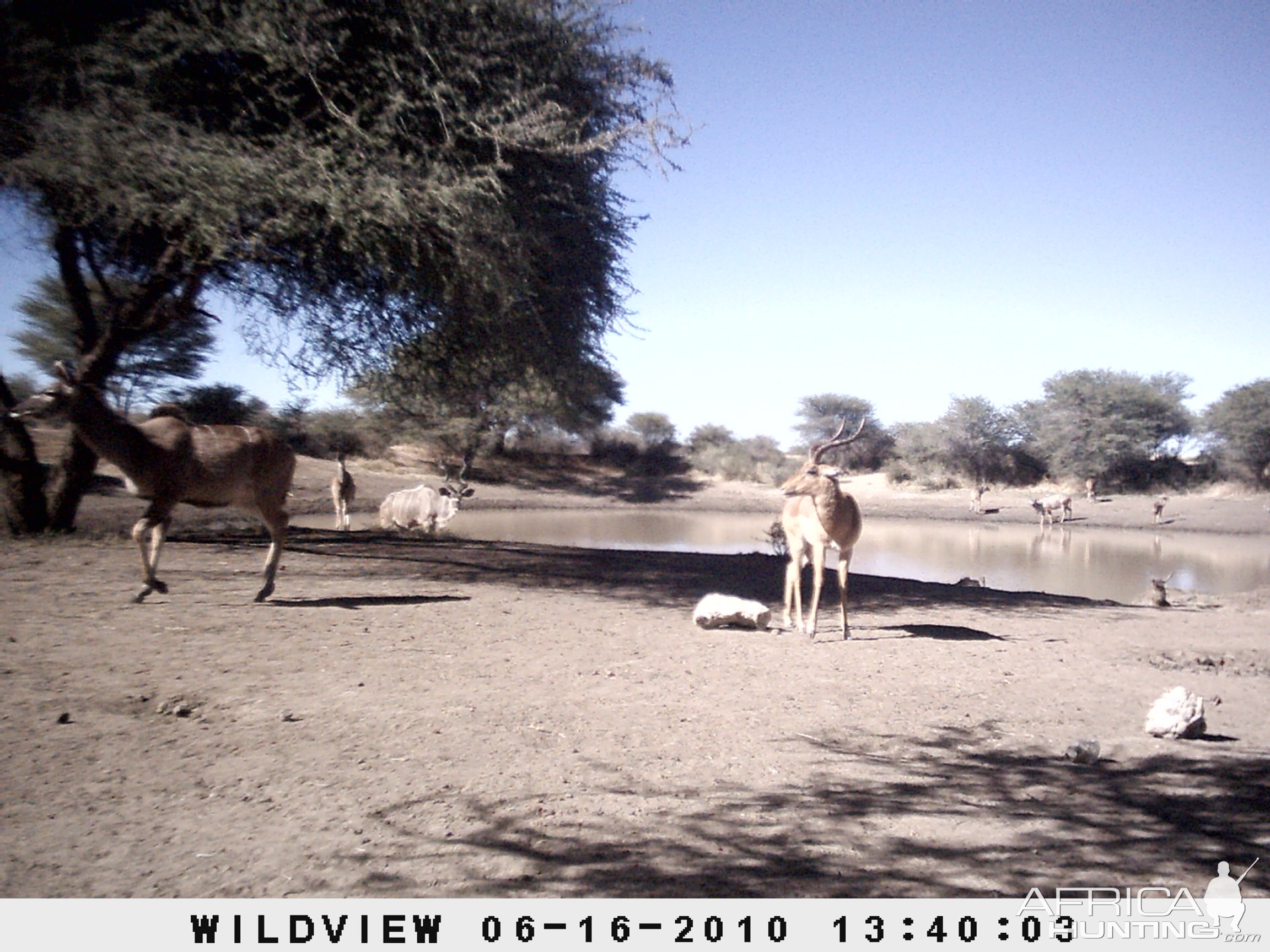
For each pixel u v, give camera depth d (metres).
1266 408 58.91
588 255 16.72
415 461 57.66
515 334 16.12
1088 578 26.53
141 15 13.23
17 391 28.45
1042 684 8.77
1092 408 63.81
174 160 12.45
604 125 16.03
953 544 37.69
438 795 5.19
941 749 6.57
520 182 14.84
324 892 4.07
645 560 18.62
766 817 5.13
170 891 4.02
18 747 5.52
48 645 7.93
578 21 15.33
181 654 7.90
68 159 12.41
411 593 12.15
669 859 4.54
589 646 9.35
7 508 15.89
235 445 10.06
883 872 4.51
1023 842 4.93
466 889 4.16
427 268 14.13
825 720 7.15
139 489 9.95
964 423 66.56
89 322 16.45
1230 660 10.62
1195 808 5.53
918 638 10.92
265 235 13.33
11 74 12.71
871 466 77.50
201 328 29.33
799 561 11.12
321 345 16.16
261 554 15.29
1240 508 51.94
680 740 6.43
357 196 12.71
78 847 4.36
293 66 13.23
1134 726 7.43
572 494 58.97
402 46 13.77
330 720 6.41
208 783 5.19
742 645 9.84
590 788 5.43
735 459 68.50
